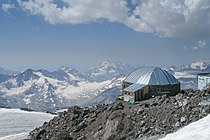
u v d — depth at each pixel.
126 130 56.72
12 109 166.12
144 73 82.88
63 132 67.19
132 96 75.81
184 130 22.38
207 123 22.58
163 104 61.16
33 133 80.50
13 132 110.94
